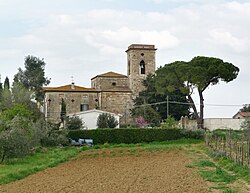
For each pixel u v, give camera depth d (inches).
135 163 1760.6
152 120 4126.5
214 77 3627.0
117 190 979.3
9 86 4665.4
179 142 3169.3
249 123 1851.6
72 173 1402.6
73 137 3159.5
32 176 1347.2
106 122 3661.4
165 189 985.5
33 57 5541.3
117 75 4675.2
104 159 2009.1
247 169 1282.0
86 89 4382.4
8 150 1835.6
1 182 1193.4
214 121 3759.8
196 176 1242.6
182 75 3587.6
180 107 4256.9
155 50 4665.4
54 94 4269.2
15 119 2006.6
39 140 2556.6
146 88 4490.7
